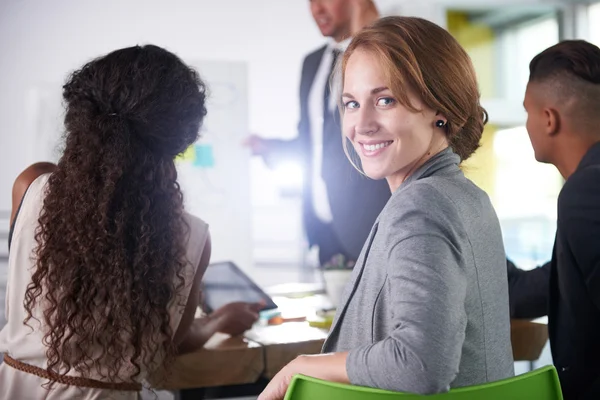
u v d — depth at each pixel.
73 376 1.19
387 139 0.96
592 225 1.26
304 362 0.94
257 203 3.21
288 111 3.32
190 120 1.24
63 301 1.15
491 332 0.94
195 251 1.32
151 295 1.20
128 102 1.17
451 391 0.80
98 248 1.15
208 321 1.61
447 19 3.44
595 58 1.42
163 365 1.35
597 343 1.29
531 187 3.60
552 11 3.58
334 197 2.72
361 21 2.73
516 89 3.61
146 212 1.19
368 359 0.85
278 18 3.28
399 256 0.85
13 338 1.21
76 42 3.00
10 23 2.91
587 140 1.42
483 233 0.93
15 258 1.21
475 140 1.05
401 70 0.93
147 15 3.09
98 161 1.16
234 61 3.08
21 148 2.91
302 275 3.19
